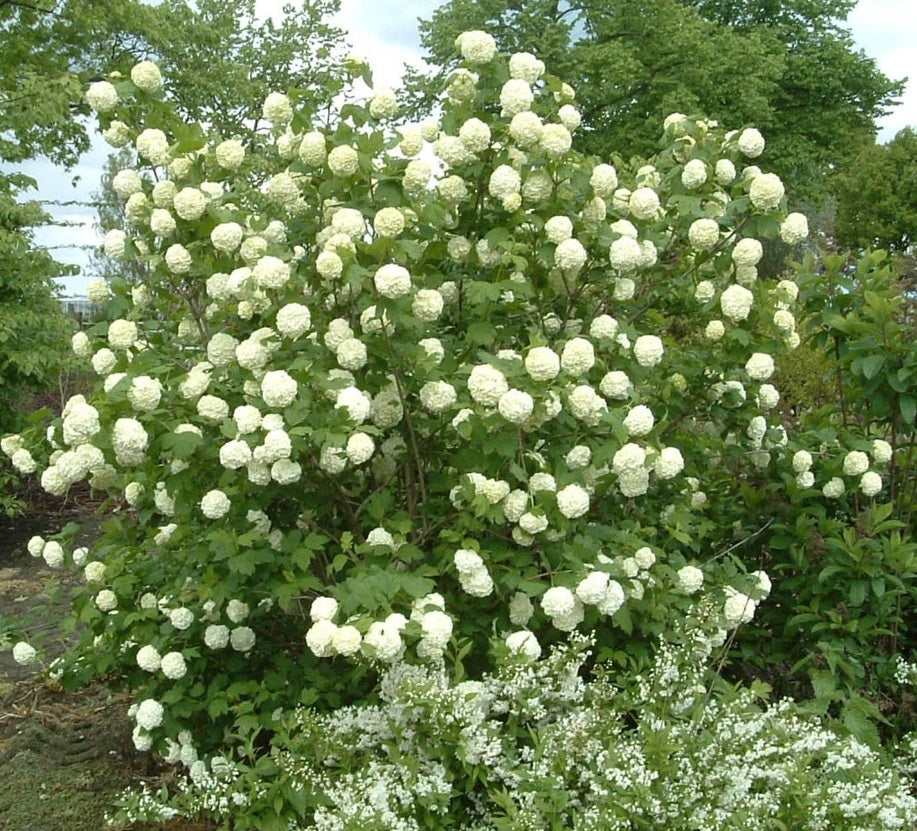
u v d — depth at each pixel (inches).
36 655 152.6
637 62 767.1
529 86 134.6
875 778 104.4
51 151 533.3
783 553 159.6
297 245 139.7
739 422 160.4
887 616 149.1
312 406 116.7
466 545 113.6
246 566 117.1
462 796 109.7
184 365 142.5
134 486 136.9
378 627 98.8
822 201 892.0
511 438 115.5
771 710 109.2
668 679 112.3
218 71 682.2
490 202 139.3
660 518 148.3
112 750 156.2
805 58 893.2
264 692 126.5
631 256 131.8
